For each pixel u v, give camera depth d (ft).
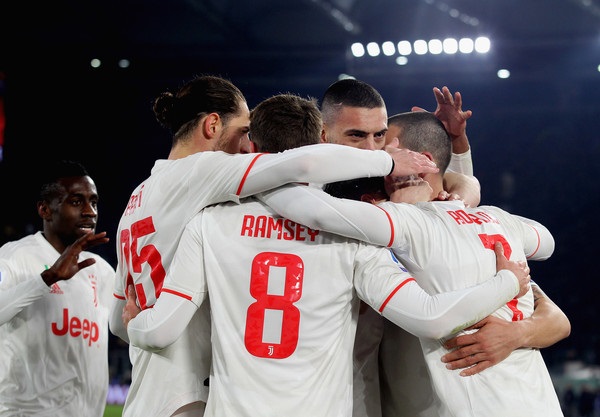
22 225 240.94
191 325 37.83
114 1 191.93
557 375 225.97
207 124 39.55
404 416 41.83
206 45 209.67
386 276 35.22
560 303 259.80
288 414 34.42
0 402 52.70
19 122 236.43
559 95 234.58
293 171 34.45
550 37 202.28
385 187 40.55
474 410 35.86
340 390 35.78
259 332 35.17
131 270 39.37
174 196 37.40
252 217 36.27
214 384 35.73
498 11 194.90
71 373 54.75
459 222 38.01
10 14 196.34
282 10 196.34
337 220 34.42
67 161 58.39
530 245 40.34
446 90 47.75
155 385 37.27
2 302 49.85
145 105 240.53
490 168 270.05
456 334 36.68
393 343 41.73
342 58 210.59
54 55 210.59
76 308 55.62
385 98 229.04
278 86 221.87
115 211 256.52
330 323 35.58
